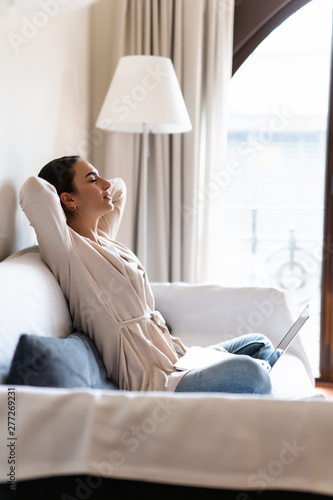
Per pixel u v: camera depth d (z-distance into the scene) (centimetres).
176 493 95
